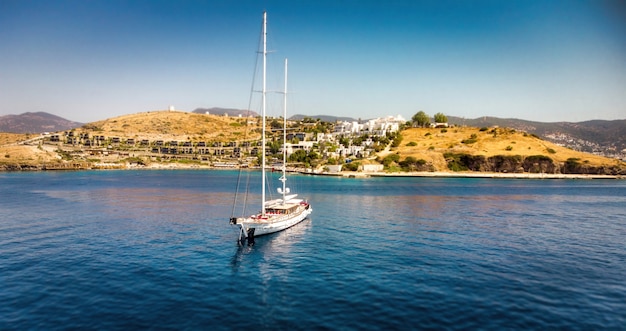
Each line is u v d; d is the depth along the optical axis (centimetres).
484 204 10006
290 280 3825
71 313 3059
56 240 5519
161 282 3759
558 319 2980
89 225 6694
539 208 9338
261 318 2962
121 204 9562
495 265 4362
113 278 3875
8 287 3625
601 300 3366
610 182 19988
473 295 3441
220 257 4650
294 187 15138
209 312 3070
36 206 9125
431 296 3412
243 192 12812
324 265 4331
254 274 4009
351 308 3150
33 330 2781
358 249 5056
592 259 4662
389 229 6425
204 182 17125
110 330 2775
